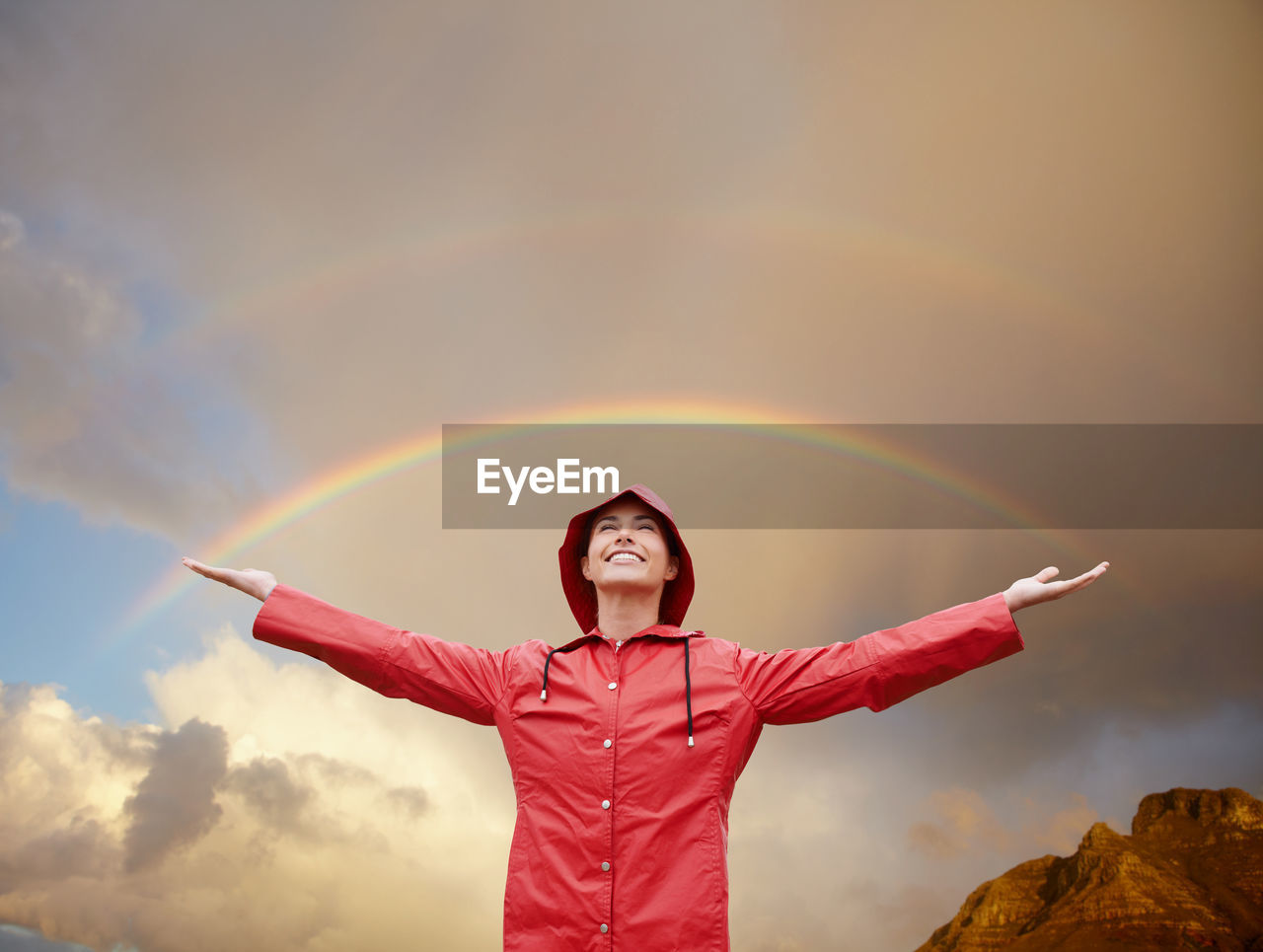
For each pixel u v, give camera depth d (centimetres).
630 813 225
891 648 237
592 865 221
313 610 258
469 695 253
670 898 217
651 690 242
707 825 226
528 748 239
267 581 263
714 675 243
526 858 227
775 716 243
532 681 248
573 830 226
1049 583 235
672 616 302
